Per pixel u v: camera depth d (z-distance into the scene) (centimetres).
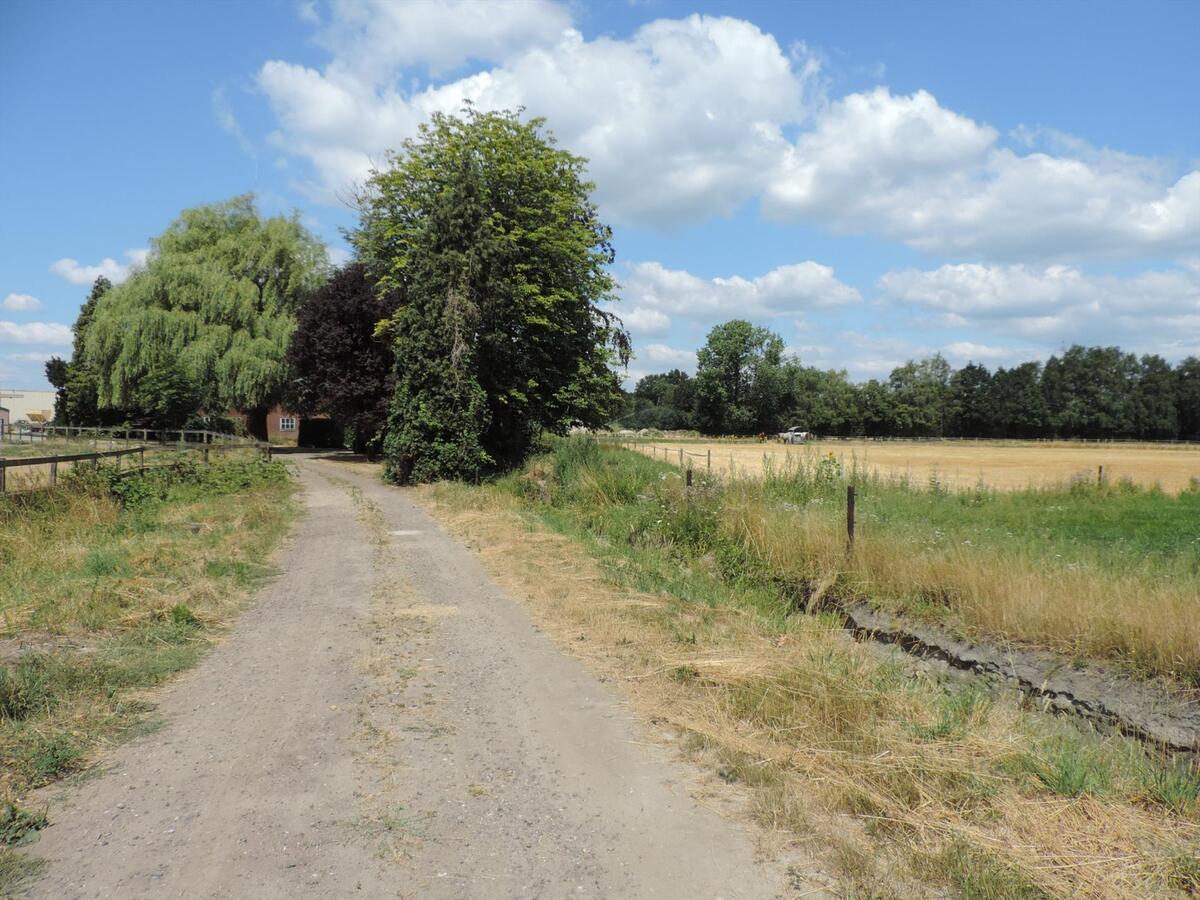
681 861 357
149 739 492
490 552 1214
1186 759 504
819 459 2002
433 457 2427
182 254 4488
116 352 4234
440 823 390
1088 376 11844
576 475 1914
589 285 3288
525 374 2806
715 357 10806
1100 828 390
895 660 698
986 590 787
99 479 1496
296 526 1512
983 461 5612
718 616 816
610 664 656
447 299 2458
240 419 4262
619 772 451
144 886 332
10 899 319
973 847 367
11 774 430
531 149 3039
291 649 698
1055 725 560
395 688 594
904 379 12400
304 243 4691
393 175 3122
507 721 530
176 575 924
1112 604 692
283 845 367
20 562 977
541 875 345
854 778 432
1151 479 3675
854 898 329
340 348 3444
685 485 1441
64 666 588
